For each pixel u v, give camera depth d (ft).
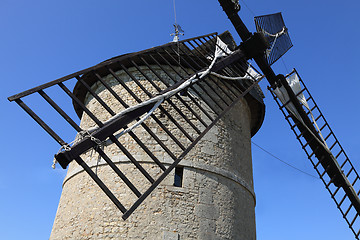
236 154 32.37
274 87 34.71
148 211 25.52
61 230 27.94
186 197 26.86
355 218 33.32
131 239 24.40
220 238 26.63
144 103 18.42
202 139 29.99
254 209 33.58
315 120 36.45
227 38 35.81
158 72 31.78
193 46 28.68
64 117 15.03
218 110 32.32
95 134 15.62
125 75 32.19
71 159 14.30
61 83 16.02
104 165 28.30
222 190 28.91
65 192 30.76
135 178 26.94
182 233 25.29
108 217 25.64
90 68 17.83
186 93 22.45
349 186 33.83
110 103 31.53
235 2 33.06
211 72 26.68
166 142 28.55
